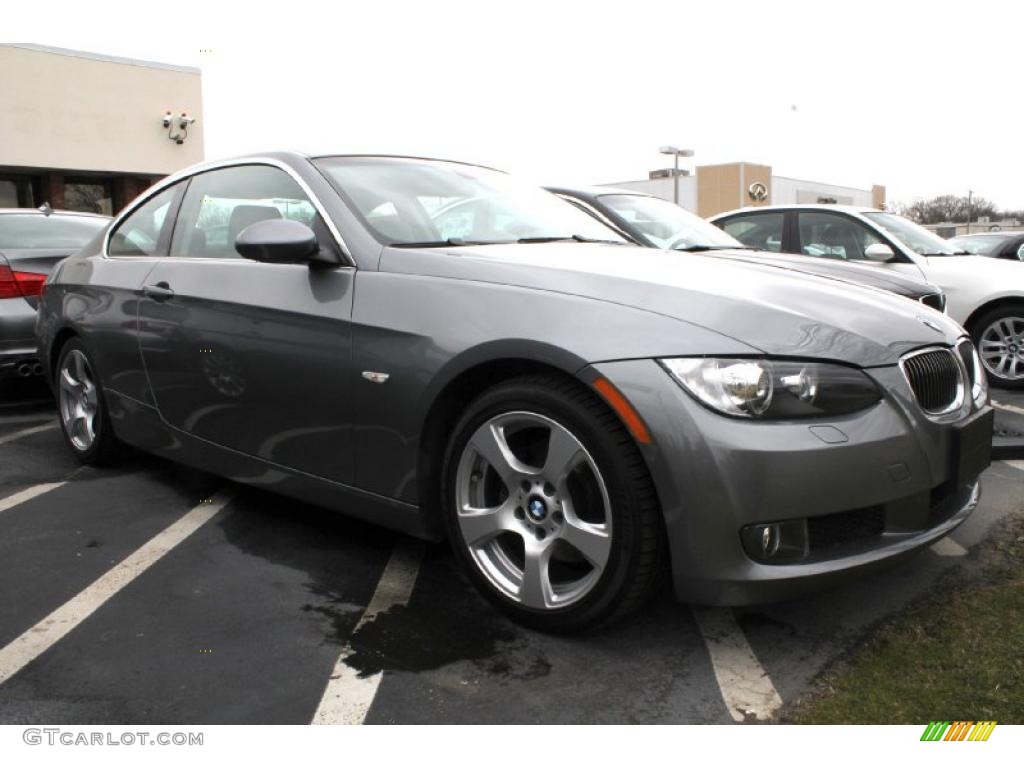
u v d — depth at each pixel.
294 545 3.29
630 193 6.39
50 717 2.17
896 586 2.89
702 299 2.41
